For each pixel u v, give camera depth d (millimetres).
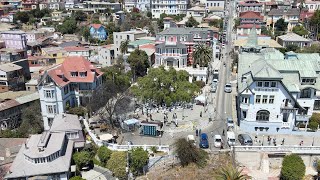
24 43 168750
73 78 95438
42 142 66625
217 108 92250
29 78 131250
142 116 87875
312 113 80312
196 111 90812
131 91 96812
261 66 78812
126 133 80125
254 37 115062
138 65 120375
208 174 66688
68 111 90688
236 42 145375
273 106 77438
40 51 169625
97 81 100500
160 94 93500
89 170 70500
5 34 170625
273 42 143250
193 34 132500
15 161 65062
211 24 190125
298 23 179625
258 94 77000
